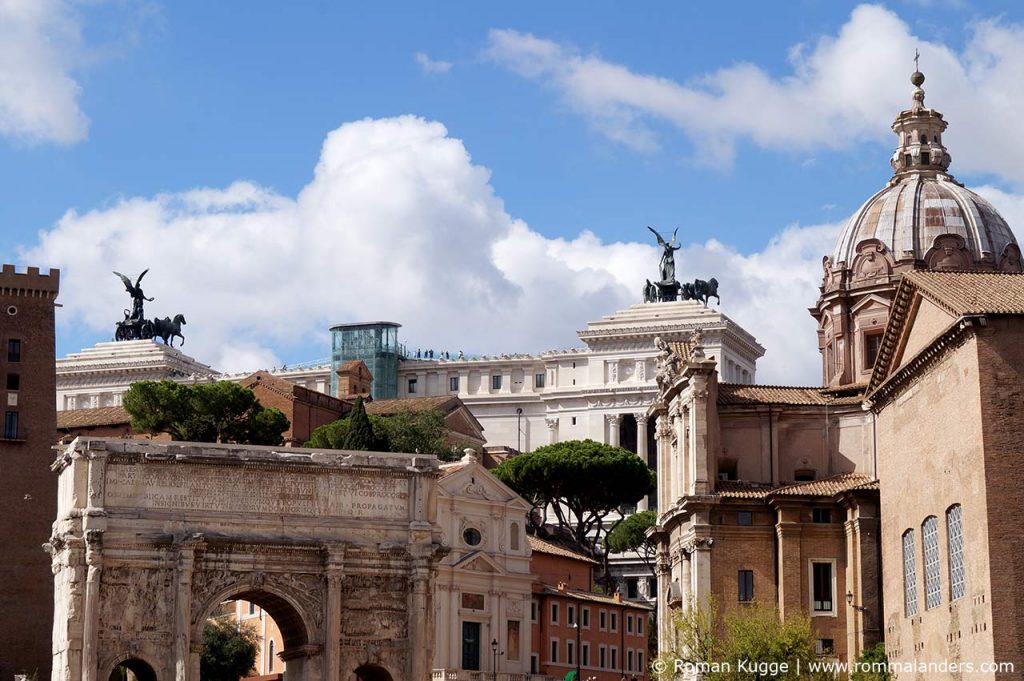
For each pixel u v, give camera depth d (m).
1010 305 110.06
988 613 105.38
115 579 131.00
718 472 145.12
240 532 134.50
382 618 138.00
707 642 129.62
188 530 133.00
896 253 153.12
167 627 131.50
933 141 161.38
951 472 113.69
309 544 135.25
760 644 125.94
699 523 140.12
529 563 192.75
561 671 195.50
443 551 139.38
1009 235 156.00
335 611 135.00
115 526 130.88
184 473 134.12
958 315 109.94
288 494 136.75
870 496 135.50
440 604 179.25
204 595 133.12
